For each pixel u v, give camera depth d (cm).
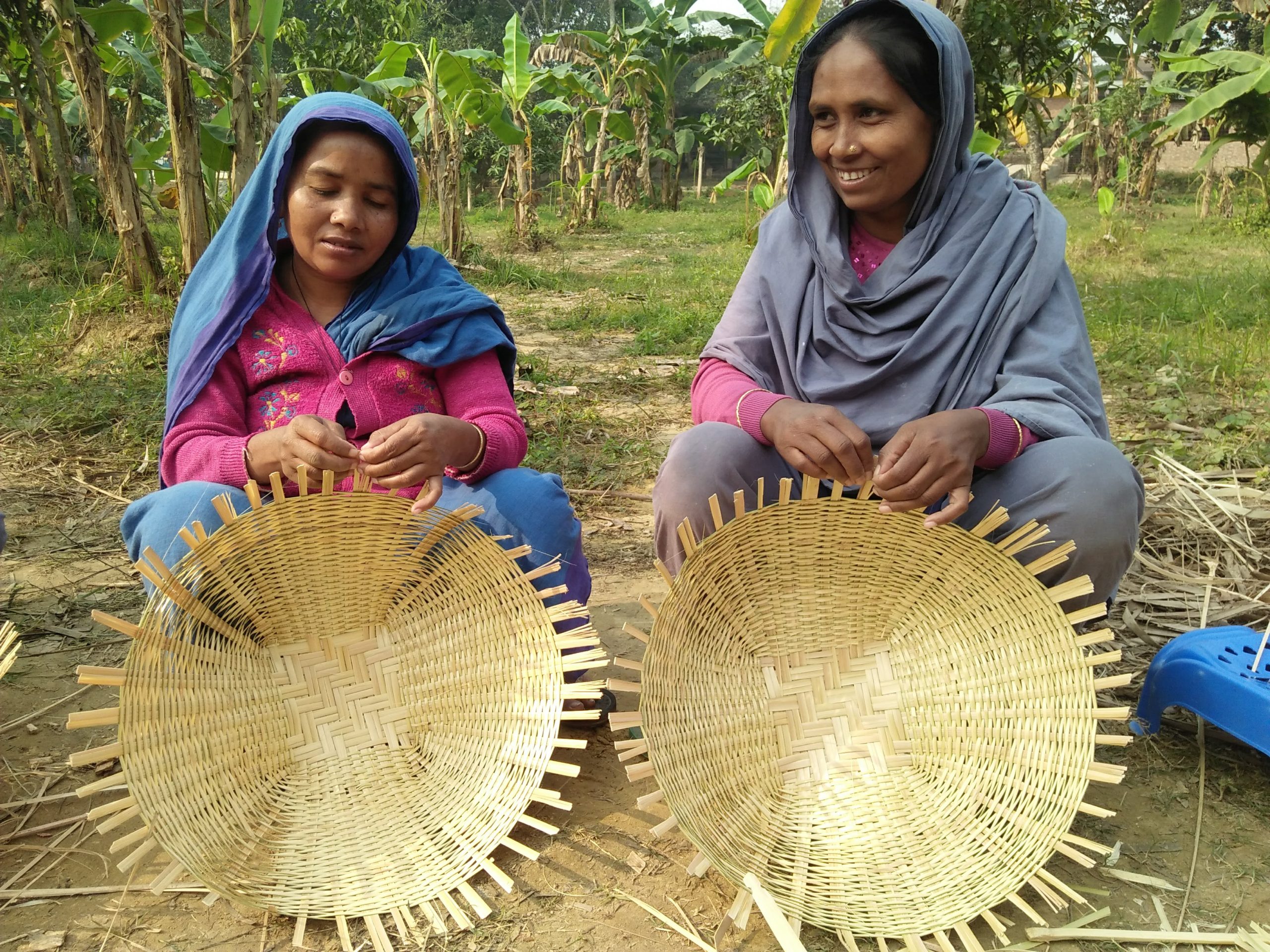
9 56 975
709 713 163
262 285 187
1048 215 196
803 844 159
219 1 663
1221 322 614
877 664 172
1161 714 201
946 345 189
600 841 173
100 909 155
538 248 1301
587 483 363
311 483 181
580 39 1752
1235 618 248
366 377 190
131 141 827
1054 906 153
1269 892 160
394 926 153
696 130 2459
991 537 179
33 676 223
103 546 296
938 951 149
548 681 171
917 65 177
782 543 168
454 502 186
